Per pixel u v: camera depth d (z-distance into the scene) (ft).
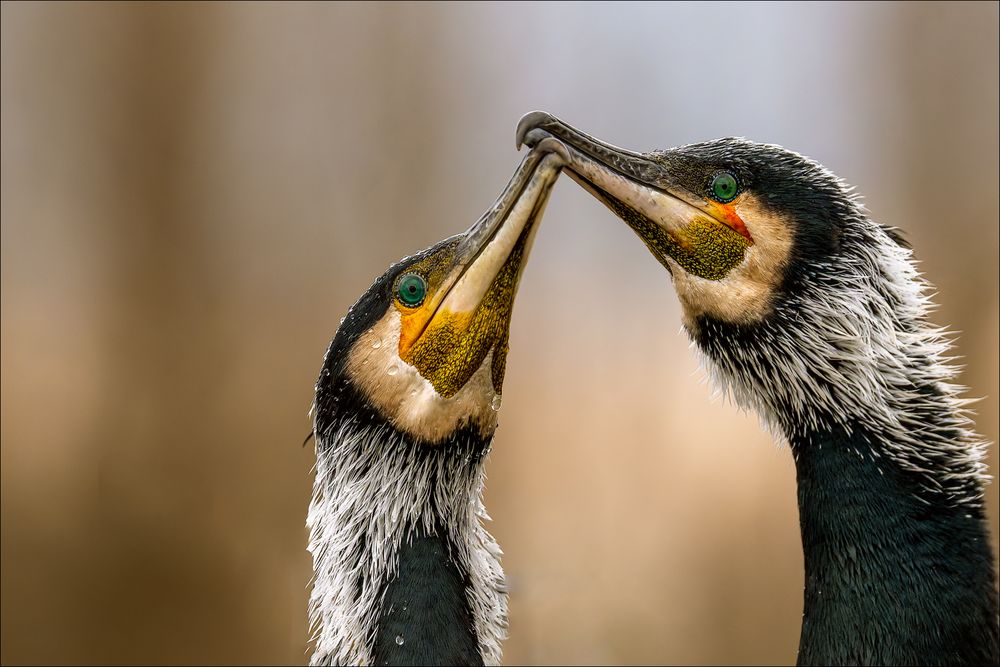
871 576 24.30
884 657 23.90
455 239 25.21
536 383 67.97
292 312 65.72
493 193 72.02
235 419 60.44
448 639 23.36
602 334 71.56
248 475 58.13
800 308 25.36
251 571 54.08
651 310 73.36
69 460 58.80
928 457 24.66
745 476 59.72
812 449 25.36
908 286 25.99
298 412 60.39
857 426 24.97
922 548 24.17
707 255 26.05
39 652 51.06
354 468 24.18
